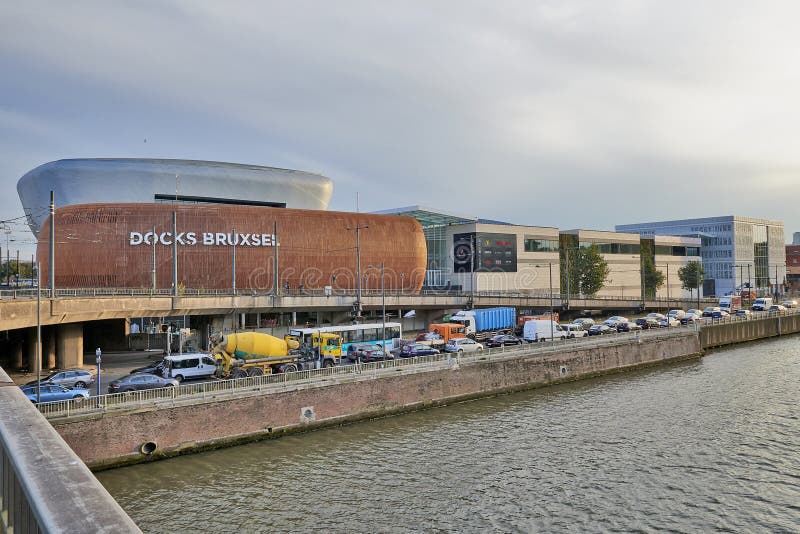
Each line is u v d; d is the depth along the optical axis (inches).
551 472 1159.6
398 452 1272.1
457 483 1101.7
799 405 1681.8
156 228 3011.8
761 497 1048.2
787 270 7342.5
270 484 1090.7
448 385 1715.1
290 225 3356.3
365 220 3649.1
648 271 5108.3
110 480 1098.1
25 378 1716.3
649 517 970.1
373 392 1541.6
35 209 3983.8
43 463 190.2
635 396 1827.0
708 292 6259.8
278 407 1370.6
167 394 1229.1
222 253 3117.6
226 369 1604.3
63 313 1770.4
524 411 1633.9
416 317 3344.0
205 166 4151.1
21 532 185.8
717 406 1679.4
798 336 3563.0
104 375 1754.4
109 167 3892.7
